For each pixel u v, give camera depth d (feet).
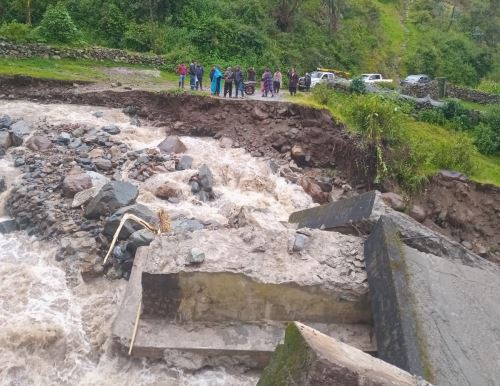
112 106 62.90
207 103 62.54
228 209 45.70
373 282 28.68
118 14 88.69
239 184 52.06
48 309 31.19
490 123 69.92
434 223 53.11
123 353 28.04
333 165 58.75
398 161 54.95
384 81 96.22
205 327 28.81
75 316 31.01
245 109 62.34
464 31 149.18
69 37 77.20
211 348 27.58
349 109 58.59
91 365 28.27
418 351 23.63
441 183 54.44
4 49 70.79
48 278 33.81
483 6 151.43
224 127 61.36
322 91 65.87
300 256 30.63
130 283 31.42
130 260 34.30
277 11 109.29
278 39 104.94
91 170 46.93
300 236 31.73
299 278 28.71
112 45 86.94
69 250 35.32
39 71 67.26
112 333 28.04
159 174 48.60
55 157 47.80
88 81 66.59
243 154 57.62
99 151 50.24
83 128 54.65
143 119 62.39
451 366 23.61
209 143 59.11
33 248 36.73
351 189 56.24
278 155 58.90
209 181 48.21
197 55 88.28
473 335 25.86
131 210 37.14
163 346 27.48
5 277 33.42
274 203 50.78
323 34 117.39
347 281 29.27
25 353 28.07
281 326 29.14
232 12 101.19
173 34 90.33
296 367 15.46
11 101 61.11
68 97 62.39
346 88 73.20
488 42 146.41
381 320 26.68
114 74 73.36
